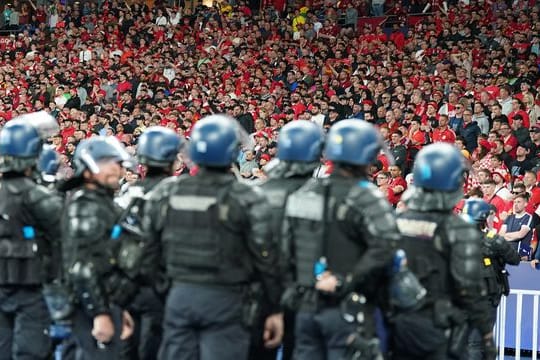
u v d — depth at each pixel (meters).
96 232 13.38
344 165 12.25
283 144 13.94
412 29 56.62
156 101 52.88
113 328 13.65
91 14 70.50
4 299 15.07
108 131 47.56
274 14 64.81
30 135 15.06
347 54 55.72
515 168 34.94
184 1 74.12
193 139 12.52
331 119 45.06
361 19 63.56
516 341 22.95
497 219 28.39
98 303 13.25
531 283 25.92
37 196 14.78
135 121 48.59
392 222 11.66
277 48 58.56
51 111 55.94
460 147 36.53
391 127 41.50
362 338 11.73
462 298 12.82
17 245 14.88
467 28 53.03
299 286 12.21
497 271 19.33
